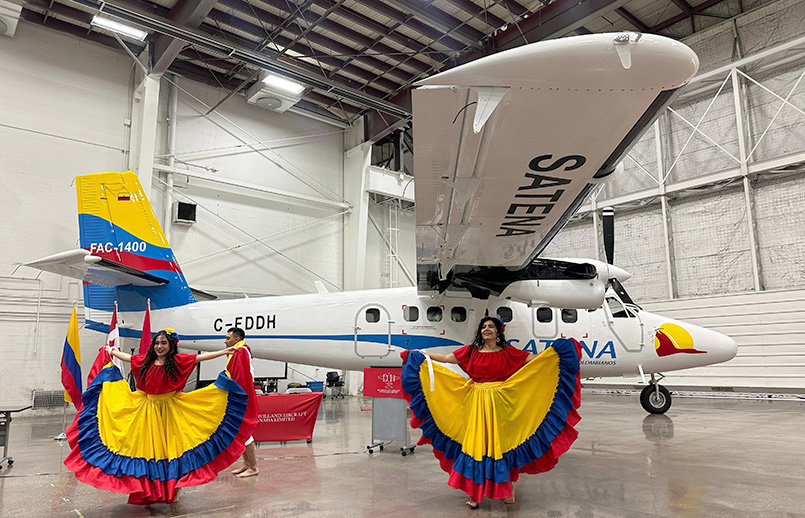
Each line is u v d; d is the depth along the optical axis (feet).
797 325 40.22
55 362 37.32
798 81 42.50
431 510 12.05
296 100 45.29
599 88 10.28
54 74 39.45
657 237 49.29
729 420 28.99
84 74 40.73
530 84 10.09
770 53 42.45
